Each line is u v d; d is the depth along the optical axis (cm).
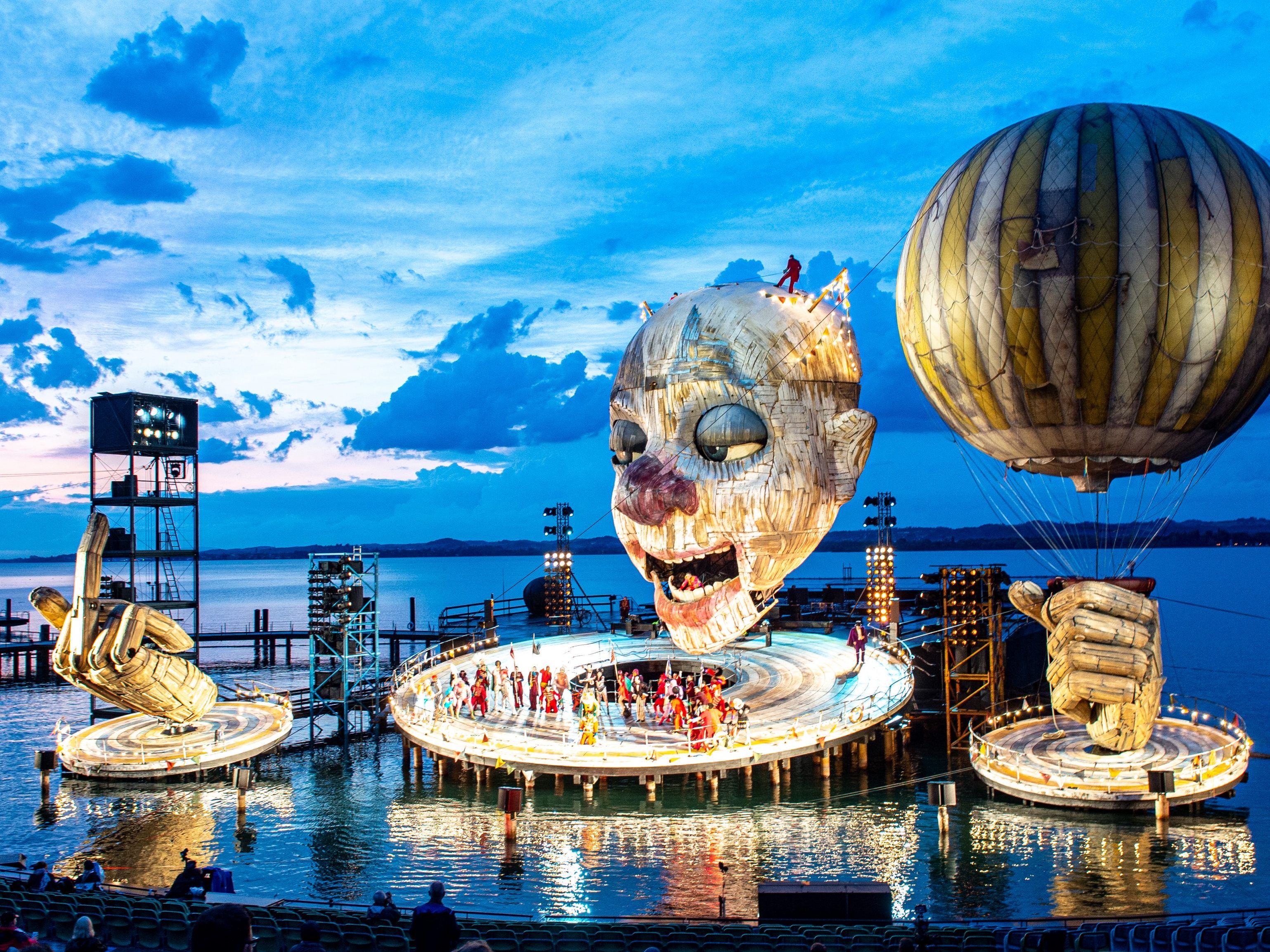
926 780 4416
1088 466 3778
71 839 3922
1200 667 8144
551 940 2325
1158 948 2255
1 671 9619
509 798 3666
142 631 4622
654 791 4153
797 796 4209
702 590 4694
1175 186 3294
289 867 3569
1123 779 3841
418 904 3172
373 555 5794
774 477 4531
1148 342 3375
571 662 5900
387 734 5772
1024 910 3053
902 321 4034
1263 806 3966
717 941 2270
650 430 4697
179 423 6444
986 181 3550
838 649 6012
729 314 4675
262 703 5600
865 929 2339
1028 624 6431
